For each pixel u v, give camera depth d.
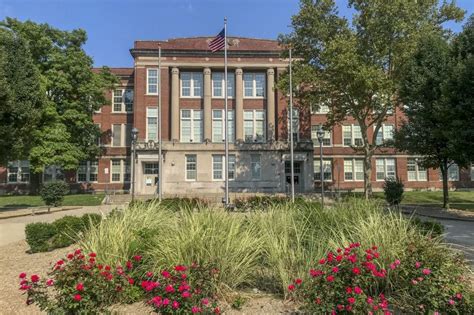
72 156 40.69
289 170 47.66
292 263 6.18
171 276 4.88
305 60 36.62
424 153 27.73
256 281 6.35
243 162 45.47
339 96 35.62
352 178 53.03
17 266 8.63
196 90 49.84
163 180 44.75
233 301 5.61
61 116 40.59
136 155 44.56
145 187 45.56
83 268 4.95
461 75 18.92
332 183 52.75
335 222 8.33
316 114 53.31
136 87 48.38
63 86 40.00
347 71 30.34
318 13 33.66
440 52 24.69
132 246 6.29
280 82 35.78
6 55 25.62
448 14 33.25
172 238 6.31
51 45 40.66
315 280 4.86
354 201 10.02
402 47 30.59
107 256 6.10
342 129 53.62
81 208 28.42
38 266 8.48
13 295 6.48
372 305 4.38
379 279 5.42
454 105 19.66
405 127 28.61
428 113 24.12
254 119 49.75
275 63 49.50
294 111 49.34
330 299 4.54
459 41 22.72
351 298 4.23
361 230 6.54
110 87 47.03
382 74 30.78
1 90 23.47
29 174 49.81
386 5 30.30
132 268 5.99
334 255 5.60
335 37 32.00
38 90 27.52
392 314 5.04
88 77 42.81
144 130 47.97
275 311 5.36
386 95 32.00
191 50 48.44
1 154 26.11
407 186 52.97
